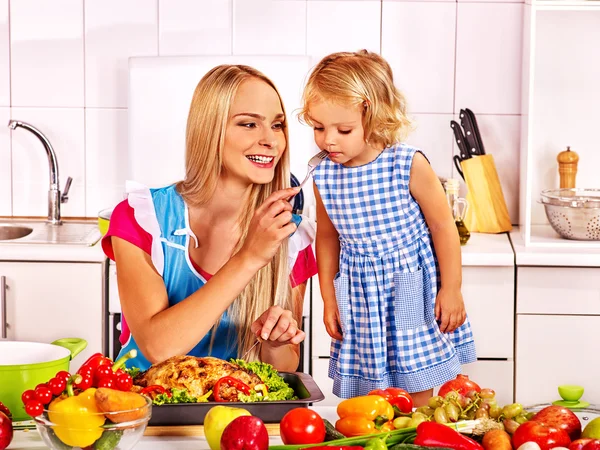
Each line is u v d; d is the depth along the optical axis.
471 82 3.14
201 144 1.66
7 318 2.70
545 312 2.71
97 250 2.69
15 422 1.30
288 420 1.16
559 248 2.76
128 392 1.12
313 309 2.74
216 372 1.32
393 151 2.06
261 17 3.11
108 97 3.16
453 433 1.10
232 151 1.64
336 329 2.21
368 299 2.12
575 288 2.69
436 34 3.12
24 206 3.21
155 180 3.01
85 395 1.11
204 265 1.70
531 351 2.72
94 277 2.69
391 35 3.12
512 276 2.70
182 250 1.69
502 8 3.10
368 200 2.08
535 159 3.19
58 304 2.70
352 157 2.02
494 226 3.00
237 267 1.51
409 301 2.09
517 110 3.15
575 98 3.15
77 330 2.71
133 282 1.64
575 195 3.03
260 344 1.67
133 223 1.67
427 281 2.13
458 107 3.15
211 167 1.66
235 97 1.63
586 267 2.68
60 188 3.21
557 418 1.15
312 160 1.91
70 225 3.09
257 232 1.49
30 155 3.20
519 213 3.14
